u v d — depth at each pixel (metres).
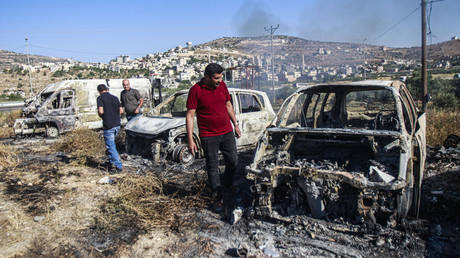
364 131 3.88
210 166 4.37
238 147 7.19
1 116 19.03
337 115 5.55
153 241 3.62
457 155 6.35
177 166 6.37
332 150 4.95
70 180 5.92
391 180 3.35
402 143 3.64
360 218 3.53
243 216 4.07
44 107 11.73
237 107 7.18
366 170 3.95
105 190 5.28
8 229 3.96
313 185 3.67
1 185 5.69
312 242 3.41
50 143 10.47
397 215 3.49
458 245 3.30
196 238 3.66
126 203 4.44
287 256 3.21
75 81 12.59
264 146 4.37
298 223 3.71
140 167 6.47
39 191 5.31
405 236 3.35
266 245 3.40
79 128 10.28
